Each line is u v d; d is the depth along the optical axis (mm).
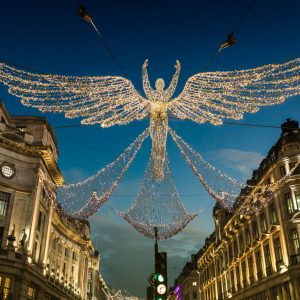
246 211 44469
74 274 59000
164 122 9773
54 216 45844
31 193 34781
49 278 42438
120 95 9211
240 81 8812
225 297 54906
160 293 10633
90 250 71188
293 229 34125
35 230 35125
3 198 33562
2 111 36406
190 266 89688
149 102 9414
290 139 36750
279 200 36406
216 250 60750
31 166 35750
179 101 9500
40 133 38125
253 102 9266
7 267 30250
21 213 33938
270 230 37344
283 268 34062
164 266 10961
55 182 42188
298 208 34312
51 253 47344
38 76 8555
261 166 42594
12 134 35156
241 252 46500
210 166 17453
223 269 56625
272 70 8562
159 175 10016
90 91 8953
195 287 82625
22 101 9164
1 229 32625
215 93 9125
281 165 36781
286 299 33750
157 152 9906
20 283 31000
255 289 41438
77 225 63062
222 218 61594
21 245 32438
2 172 33844
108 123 9711
